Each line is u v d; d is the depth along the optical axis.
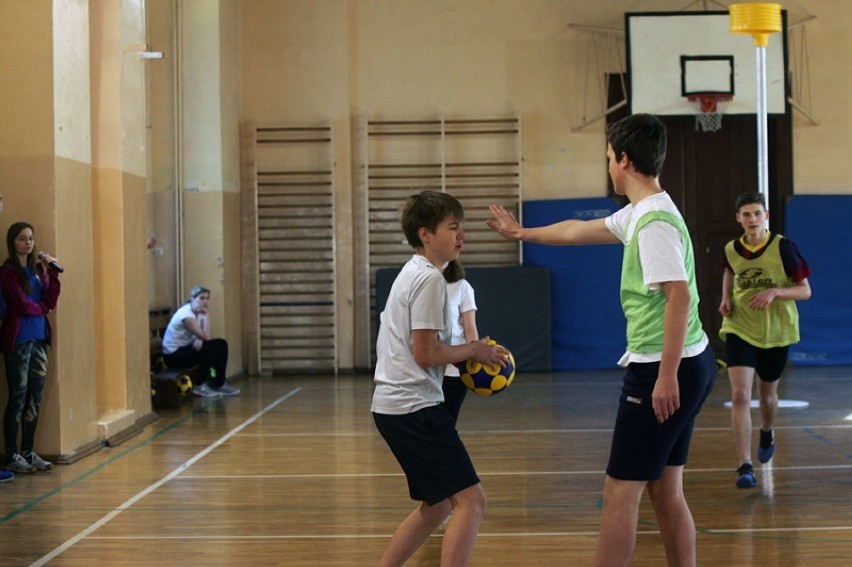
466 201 11.96
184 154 11.09
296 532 4.86
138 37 8.25
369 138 11.99
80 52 7.06
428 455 3.37
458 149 11.98
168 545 4.65
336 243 11.93
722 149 12.01
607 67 11.92
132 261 8.07
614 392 9.84
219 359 10.05
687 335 3.28
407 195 11.98
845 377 10.66
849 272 11.70
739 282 5.65
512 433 7.66
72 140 6.88
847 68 11.92
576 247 11.74
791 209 11.74
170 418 8.62
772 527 4.82
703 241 12.04
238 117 11.82
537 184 12.01
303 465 6.53
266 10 11.97
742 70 11.18
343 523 5.02
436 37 11.99
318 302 11.95
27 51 6.55
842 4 11.91
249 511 5.30
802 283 5.61
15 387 6.29
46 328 6.44
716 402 9.17
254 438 7.58
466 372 3.87
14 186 6.58
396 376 3.43
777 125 11.88
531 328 11.50
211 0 11.01
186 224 11.09
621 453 3.25
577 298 11.73
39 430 6.63
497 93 11.99
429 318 3.39
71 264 6.84
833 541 4.57
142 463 6.66
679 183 12.02
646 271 3.19
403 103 12.01
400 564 3.46
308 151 11.95
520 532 4.81
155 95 10.73
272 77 11.96
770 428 5.98
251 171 11.95
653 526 4.89
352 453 6.93
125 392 7.87
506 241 11.91
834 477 5.92
